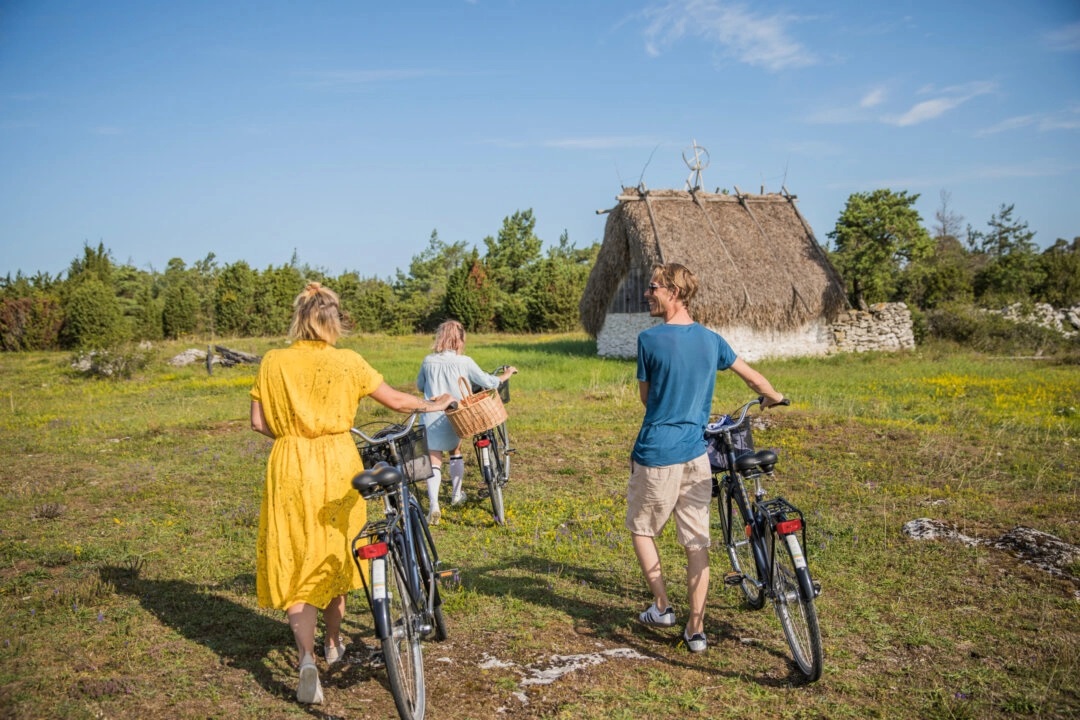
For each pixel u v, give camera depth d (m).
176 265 72.38
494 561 5.47
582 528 6.19
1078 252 39.56
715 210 22.77
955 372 17.72
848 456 8.38
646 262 21.28
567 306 41.00
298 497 3.42
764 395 3.97
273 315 40.09
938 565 5.13
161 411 13.61
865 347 23.14
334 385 3.51
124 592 4.93
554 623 4.37
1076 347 23.22
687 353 3.77
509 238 58.81
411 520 3.77
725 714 3.36
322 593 3.42
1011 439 9.17
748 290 20.92
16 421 12.94
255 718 3.34
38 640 4.16
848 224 29.95
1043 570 5.00
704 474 3.86
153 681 3.69
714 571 5.18
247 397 15.56
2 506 7.14
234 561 5.55
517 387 15.31
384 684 3.69
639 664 3.85
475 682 3.66
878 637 4.09
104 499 7.41
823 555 5.38
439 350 6.53
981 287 36.78
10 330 34.12
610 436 9.92
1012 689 3.52
